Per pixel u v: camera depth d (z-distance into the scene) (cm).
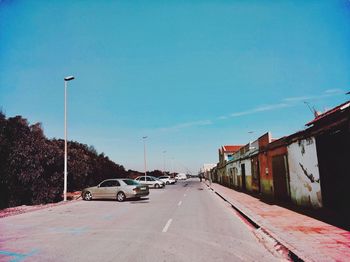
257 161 2248
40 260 630
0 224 1153
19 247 752
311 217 1073
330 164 1038
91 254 669
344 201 948
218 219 1177
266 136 1923
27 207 1902
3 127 2038
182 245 747
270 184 1847
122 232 927
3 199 2005
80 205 1852
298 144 1328
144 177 4050
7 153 2009
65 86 2206
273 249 704
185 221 1129
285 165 1538
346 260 566
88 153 4853
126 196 2038
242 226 1016
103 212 1455
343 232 805
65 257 649
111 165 5403
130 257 638
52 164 2278
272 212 1248
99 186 2186
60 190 2277
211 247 725
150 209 1534
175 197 2314
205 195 2509
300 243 704
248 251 688
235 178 3447
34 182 2119
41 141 2277
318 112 1722
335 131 978
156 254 662
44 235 907
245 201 1772
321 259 575
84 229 995
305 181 1262
